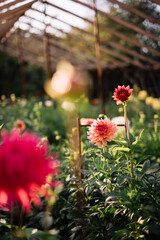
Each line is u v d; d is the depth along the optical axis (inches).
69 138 72.9
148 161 56.2
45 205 64.4
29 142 22.9
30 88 688.4
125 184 60.9
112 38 647.8
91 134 55.6
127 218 53.5
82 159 67.0
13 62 658.8
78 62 483.5
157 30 592.4
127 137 55.2
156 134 118.3
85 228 52.9
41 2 237.6
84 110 178.1
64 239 59.9
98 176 62.0
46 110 239.0
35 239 32.8
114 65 450.9
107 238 51.7
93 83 517.0
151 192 54.4
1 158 21.5
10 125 152.2
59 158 91.7
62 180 71.4
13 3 184.2
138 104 197.6
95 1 225.9
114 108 219.9
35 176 21.6
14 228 50.2
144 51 606.9
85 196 61.9
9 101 272.8
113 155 61.4
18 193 21.6
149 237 47.7
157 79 412.5
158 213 50.8
